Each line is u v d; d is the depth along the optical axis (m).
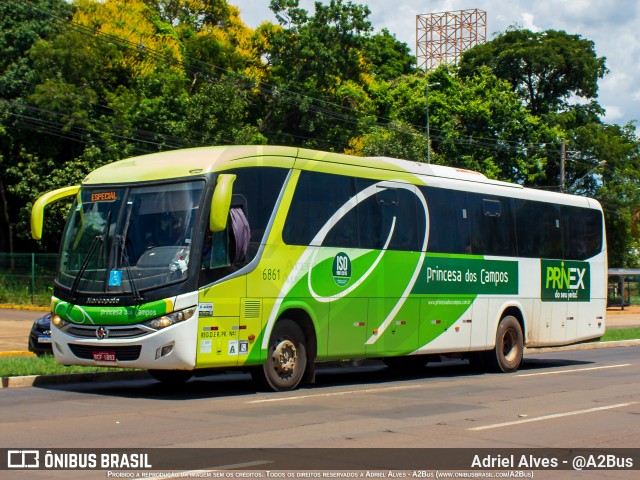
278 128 46.06
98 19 43.34
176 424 10.41
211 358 12.86
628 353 26.17
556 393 14.56
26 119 42.22
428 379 17.33
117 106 41.06
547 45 59.88
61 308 13.32
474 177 18.89
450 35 70.75
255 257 13.66
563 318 20.94
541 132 54.38
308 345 14.82
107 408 11.85
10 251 46.75
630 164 59.16
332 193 15.19
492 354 18.92
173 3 52.62
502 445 9.45
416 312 16.81
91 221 13.54
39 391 13.95
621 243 60.38
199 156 13.44
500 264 19.05
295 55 44.16
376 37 68.38
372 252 15.88
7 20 44.00
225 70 43.66
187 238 12.79
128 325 12.68
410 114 51.84
